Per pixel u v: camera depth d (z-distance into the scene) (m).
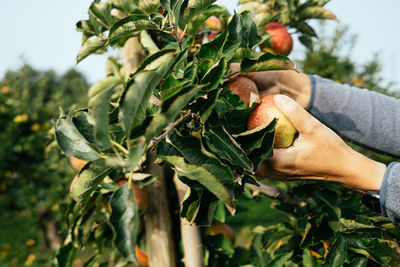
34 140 5.68
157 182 1.21
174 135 0.68
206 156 0.67
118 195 0.68
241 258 1.52
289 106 0.83
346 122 1.30
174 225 1.29
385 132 1.28
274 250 1.32
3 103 6.05
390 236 1.06
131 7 1.07
